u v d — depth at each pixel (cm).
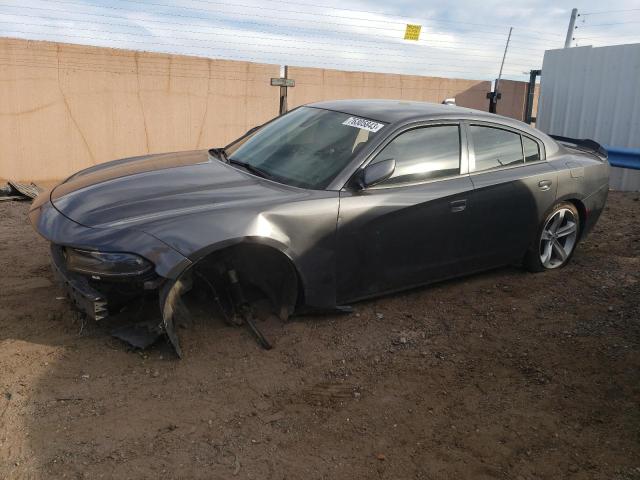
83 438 289
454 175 454
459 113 475
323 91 1087
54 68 862
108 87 909
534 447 309
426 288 495
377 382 359
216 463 281
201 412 317
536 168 507
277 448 296
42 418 300
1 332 376
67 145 895
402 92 1166
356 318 431
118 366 349
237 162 453
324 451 296
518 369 383
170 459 280
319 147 435
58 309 410
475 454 301
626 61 920
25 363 344
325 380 356
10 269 483
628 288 511
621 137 941
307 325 411
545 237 531
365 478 280
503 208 478
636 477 288
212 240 345
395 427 319
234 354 371
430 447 305
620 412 340
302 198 386
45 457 274
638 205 838
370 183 392
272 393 339
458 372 376
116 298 347
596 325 444
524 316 456
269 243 365
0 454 274
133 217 354
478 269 488
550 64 1054
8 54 827
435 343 409
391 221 414
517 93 1304
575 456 303
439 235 443
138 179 412
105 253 334
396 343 403
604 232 697
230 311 400
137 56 921
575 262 579
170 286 340
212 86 990
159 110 955
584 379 373
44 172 885
